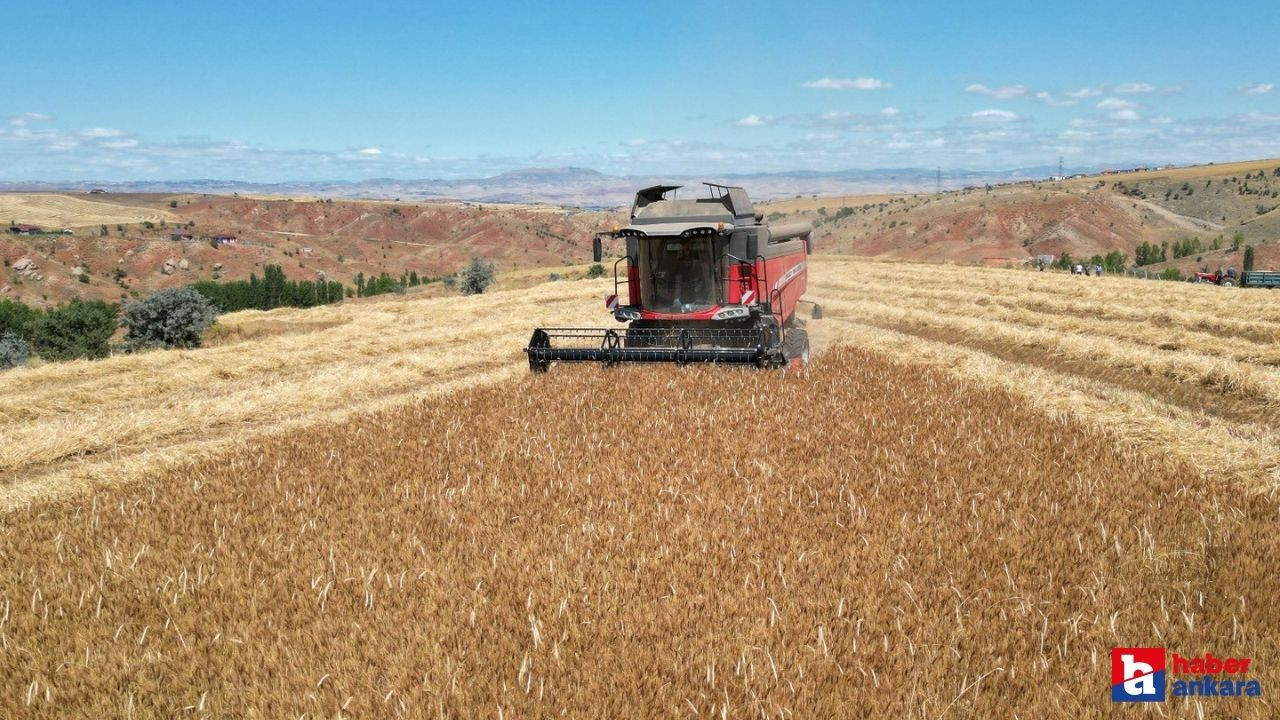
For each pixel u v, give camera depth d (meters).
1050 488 7.70
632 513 7.22
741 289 15.49
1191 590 5.47
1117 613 5.00
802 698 4.29
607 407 11.75
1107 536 6.41
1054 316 24.16
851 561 6.00
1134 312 24.03
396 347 22.50
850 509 7.16
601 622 5.21
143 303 33.06
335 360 21.08
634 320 15.85
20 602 5.93
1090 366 16.91
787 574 5.80
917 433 9.88
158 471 9.59
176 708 4.46
